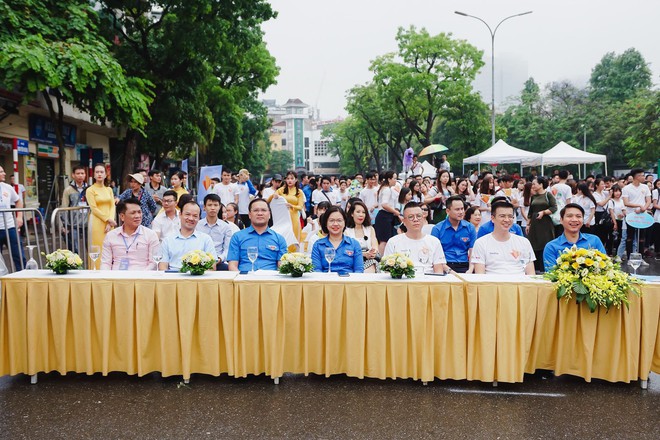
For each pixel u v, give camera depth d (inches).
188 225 209.6
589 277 158.1
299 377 170.7
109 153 869.2
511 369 158.4
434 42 1242.6
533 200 325.7
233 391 159.0
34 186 587.8
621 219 425.4
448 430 135.0
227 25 595.2
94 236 275.9
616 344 161.0
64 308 163.0
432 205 398.0
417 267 187.9
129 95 418.3
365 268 238.8
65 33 398.6
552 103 1752.0
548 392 159.8
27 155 570.3
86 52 383.2
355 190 511.8
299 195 402.0
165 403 150.6
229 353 162.4
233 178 526.9
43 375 172.1
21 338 163.5
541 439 130.6
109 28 570.6
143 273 173.6
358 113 1626.5
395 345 161.9
